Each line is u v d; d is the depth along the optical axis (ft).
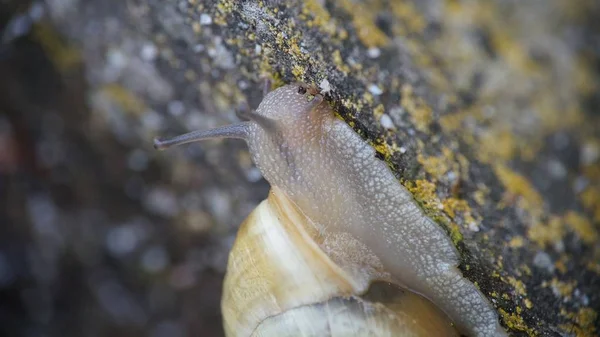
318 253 0.41
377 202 0.41
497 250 0.41
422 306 0.41
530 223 0.41
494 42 0.42
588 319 0.41
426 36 0.42
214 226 0.51
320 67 0.42
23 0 0.49
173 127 0.49
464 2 0.42
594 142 0.41
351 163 0.41
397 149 0.41
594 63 0.41
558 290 0.41
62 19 0.49
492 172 0.41
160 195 0.51
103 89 0.50
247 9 0.42
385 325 0.41
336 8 0.42
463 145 0.41
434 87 0.42
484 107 0.42
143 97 0.48
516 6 0.42
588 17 0.41
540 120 0.42
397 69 0.42
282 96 0.41
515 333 0.42
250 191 0.48
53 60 0.50
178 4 0.44
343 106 0.41
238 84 0.44
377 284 0.41
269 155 0.41
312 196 0.41
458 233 0.41
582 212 0.41
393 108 0.41
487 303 0.42
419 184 0.41
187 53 0.45
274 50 0.42
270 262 0.41
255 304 0.41
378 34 0.42
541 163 0.41
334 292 0.41
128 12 0.46
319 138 0.41
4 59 0.51
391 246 0.41
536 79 0.42
